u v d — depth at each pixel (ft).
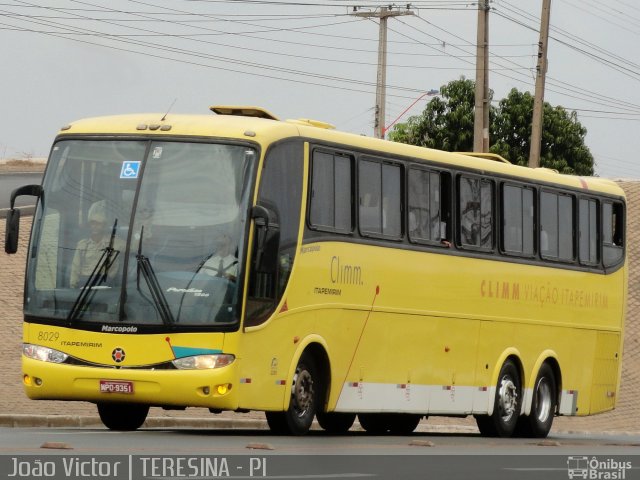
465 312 180.45
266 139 144.46
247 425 208.23
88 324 140.77
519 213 193.47
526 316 194.49
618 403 301.22
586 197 210.59
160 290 139.74
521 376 194.80
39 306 143.02
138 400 139.33
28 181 447.01
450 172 178.40
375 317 162.61
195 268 139.85
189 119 146.41
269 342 143.95
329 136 155.33
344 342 157.07
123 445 120.67
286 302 146.41
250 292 140.67
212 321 138.62
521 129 460.96
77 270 142.41
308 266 150.20
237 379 138.92
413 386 170.81
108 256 141.49
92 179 144.97
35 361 142.51
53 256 143.84
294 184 148.25
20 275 286.87
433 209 175.01
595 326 212.23
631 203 442.91
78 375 140.36
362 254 159.94
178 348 138.62
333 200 155.33
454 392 179.32
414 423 203.51
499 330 188.24
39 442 125.08
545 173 200.95
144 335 139.23
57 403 204.74
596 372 213.87
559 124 463.01
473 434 208.74
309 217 150.51
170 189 142.51
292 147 148.46
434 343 174.50
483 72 331.16
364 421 203.00
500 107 465.06
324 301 152.97
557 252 202.49
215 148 143.33
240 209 141.18
